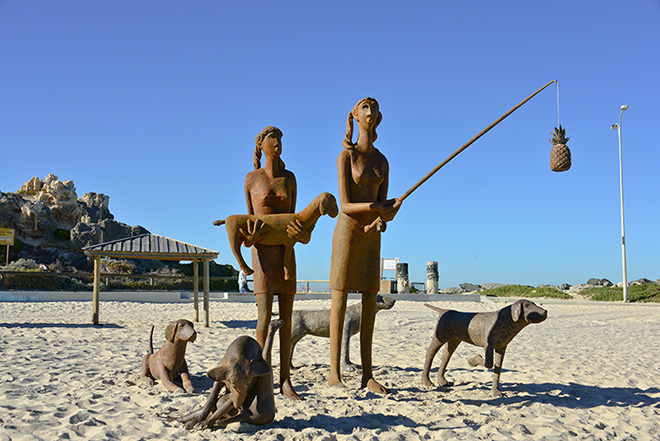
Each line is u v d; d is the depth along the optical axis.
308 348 10.56
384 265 30.67
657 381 7.75
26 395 5.70
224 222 5.84
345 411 5.36
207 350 9.80
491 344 5.93
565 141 5.53
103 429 4.58
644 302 29.09
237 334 12.80
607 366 8.94
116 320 15.52
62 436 4.39
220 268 41.69
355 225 6.32
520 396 6.31
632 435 5.01
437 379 6.94
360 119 6.40
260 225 5.75
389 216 5.90
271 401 4.71
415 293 30.77
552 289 32.81
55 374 6.93
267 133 6.12
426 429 4.88
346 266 6.34
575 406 5.95
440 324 6.57
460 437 4.71
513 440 4.65
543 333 14.36
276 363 8.49
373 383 6.40
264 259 5.95
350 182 6.45
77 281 29.00
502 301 27.97
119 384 6.40
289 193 6.19
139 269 37.28
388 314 19.31
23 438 4.33
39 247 38.31
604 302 28.36
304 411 5.32
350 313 8.09
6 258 33.25
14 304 19.73
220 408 4.50
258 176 6.18
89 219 43.62
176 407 5.38
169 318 16.55
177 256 14.42
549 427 5.09
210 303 23.38
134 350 9.64
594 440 4.77
